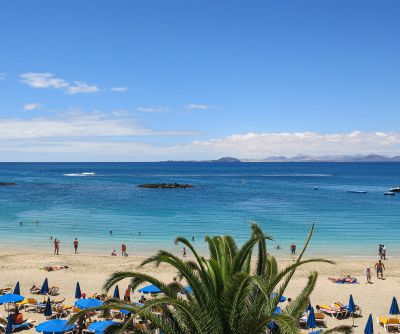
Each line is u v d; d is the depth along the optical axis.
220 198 94.94
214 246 11.48
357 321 24.12
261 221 62.59
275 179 179.62
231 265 10.14
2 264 35.84
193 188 122.81
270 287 10.05
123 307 9.10
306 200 91.81
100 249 44.41
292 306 10.97
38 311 24.66
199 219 63.84
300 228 57.00
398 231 55.22
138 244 46.72
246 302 9.99
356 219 65.25
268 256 12.66
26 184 136.12
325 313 25.30
